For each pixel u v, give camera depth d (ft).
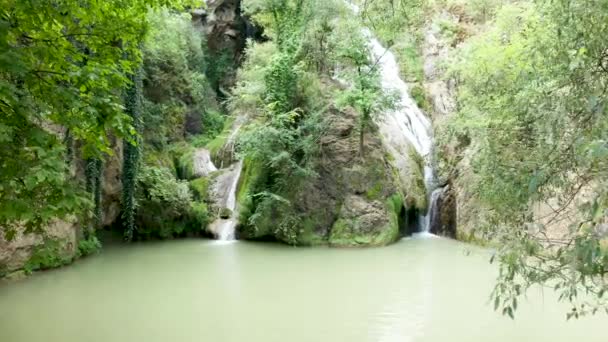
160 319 29.37
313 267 42.98
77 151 48.55
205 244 55.67
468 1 62.03
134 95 55.83
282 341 25.72
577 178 15.83
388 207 53.93
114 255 49.16
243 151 57.11
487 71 34.17
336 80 63.10
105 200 55.88
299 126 56.59
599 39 13.00
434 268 41.42
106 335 26.68
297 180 55.42
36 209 16.56
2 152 15.80
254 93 61.62
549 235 26.68
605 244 11.94
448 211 55.88
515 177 17.03
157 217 59.21
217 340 25.94
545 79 18.11
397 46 65.72
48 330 27.48
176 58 75.61
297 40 59.77
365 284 36.76
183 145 72.69
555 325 27.40
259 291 35.37
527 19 35.17
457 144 56.18
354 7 57.88
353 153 55.36
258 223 55.83
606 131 11.06
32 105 17.26
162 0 21.61
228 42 91.45
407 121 65.31
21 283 37.63
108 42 20.25
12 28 16.81
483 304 31.32
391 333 26.66
